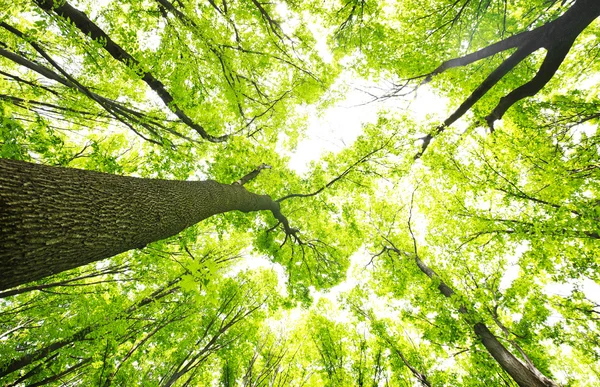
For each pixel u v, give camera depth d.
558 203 5.25
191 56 4.39
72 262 1.65
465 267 7.38
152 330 6.38
